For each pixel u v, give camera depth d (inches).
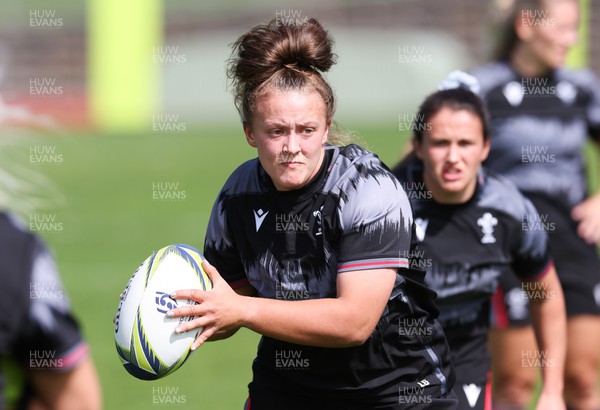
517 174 777.6
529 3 767.1
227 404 820.6
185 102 3235.7
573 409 762.8
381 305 445.4
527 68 780.6
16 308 339.9
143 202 1898.4
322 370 474.0
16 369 356.2
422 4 3764.8
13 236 346.3
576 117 780.6
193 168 2284.7
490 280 609.9
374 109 3316.9
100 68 3169.3
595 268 762.8
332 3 3858.3
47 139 2810.0
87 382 363.6
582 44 2315.5
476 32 3690.9
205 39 3742.6
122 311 453.4
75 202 1914.4
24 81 3518.7
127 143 2760.8
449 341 607.2
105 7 3147.1
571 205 773.9
